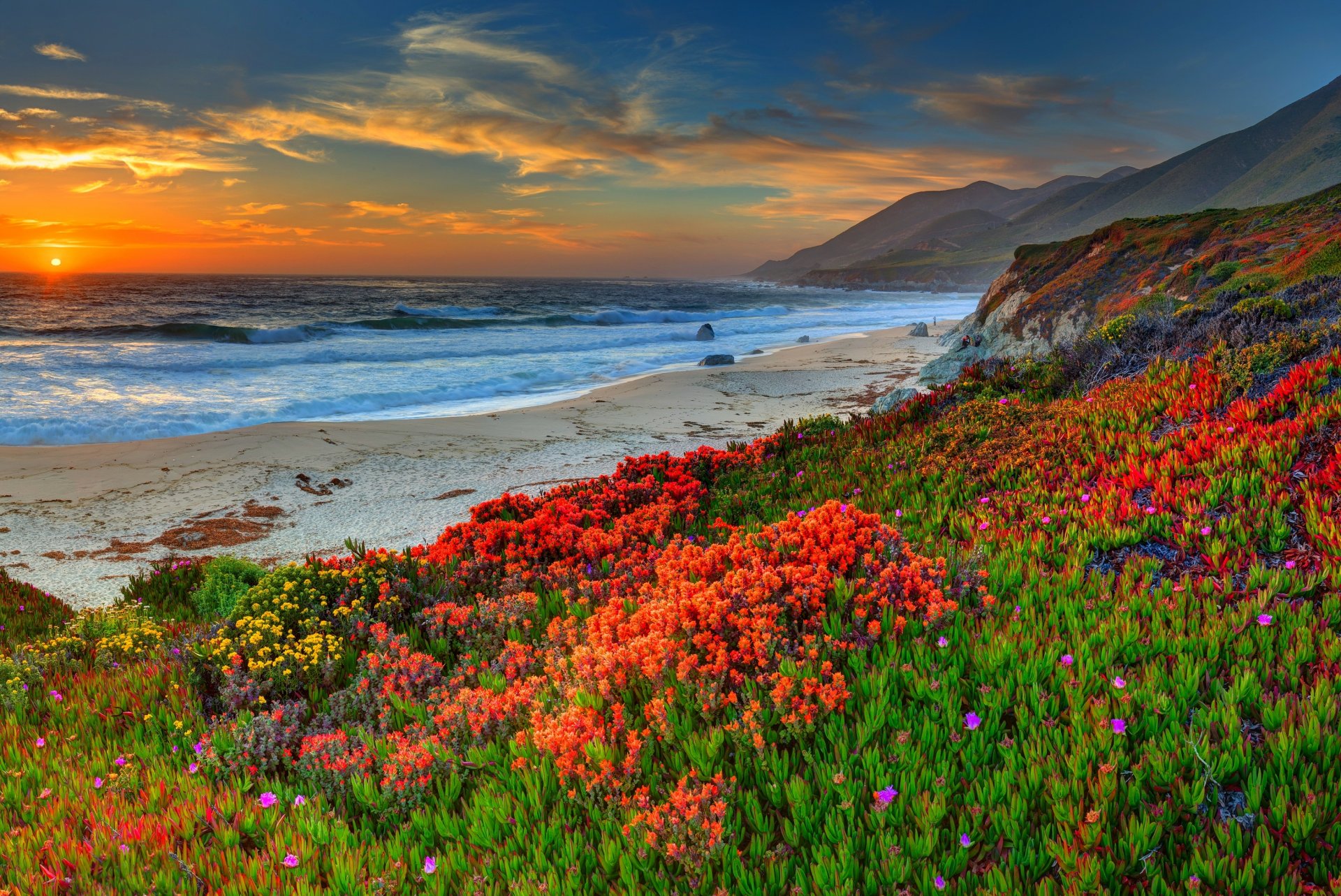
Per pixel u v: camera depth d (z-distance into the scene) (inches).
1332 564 175.3
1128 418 313.3
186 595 385.1
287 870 126.7
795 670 149.3
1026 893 103.6
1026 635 163.3
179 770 171.6
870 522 219.3
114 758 182.2
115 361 1385.3
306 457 724.7
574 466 699.4
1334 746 115.0
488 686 193.9
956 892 103.7
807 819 120.0
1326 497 197.8
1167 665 147.9
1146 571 197.6
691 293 6791.3
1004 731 134.9
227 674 209.2
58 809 150.3
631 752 137.8
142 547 500.1
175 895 123.2
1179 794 113.8
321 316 2810.0
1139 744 122.7
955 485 299.6
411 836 138.6
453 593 275.0
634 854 118.6
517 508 376.8
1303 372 272.5
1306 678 139.0
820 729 142.0
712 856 115.7
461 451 754.8
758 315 3619.6
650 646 166.9
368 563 288.5
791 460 422.6
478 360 1595.7
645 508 351.3
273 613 239.8
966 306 5019.7
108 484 639.8
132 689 221.0
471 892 116.6
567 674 180.1
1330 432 232.7
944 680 146.8
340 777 158.7
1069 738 128.5
